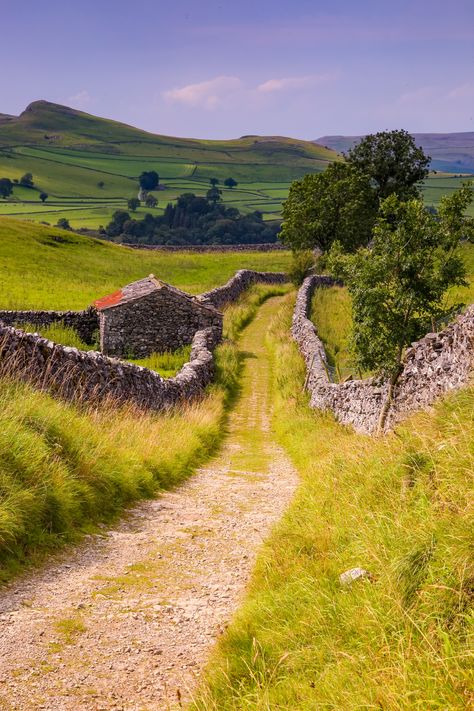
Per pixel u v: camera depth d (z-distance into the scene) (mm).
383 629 4852
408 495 6863
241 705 4699
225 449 19438
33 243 74188
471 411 7414
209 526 10164
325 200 62094
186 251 99500
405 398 14062
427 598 4887
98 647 5809
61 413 11680
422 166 74500
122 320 37500
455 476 6211
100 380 16719
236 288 58438
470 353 10578
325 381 23328
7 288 53219
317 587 5996
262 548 8094
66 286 57594
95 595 6910
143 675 5418
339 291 55438
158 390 20719
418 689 4105
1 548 7312
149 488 12062
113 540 8938
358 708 4133
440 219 15375
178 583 7551
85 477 10148
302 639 5320
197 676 5418
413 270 15312
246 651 5387
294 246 65000
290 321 45281
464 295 32875
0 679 5109
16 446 8875
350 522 7227
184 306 37938
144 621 6406
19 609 6348
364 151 74500
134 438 13914
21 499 8008
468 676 4027
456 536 5160
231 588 7449
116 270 69812
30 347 14555
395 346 15305
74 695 5023
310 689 4582
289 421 22141
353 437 15273
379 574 5660
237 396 29109
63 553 8039
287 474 15672
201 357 29438
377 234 15539
